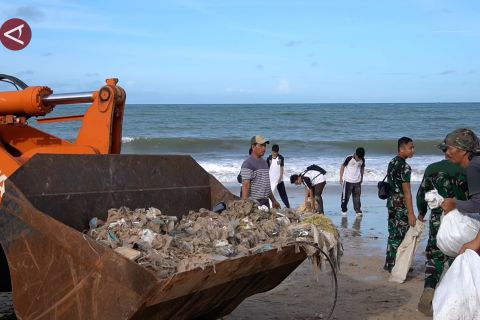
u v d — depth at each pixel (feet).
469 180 16.81
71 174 14.62
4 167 14.82
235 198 18.44
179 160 18.04
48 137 18.31
